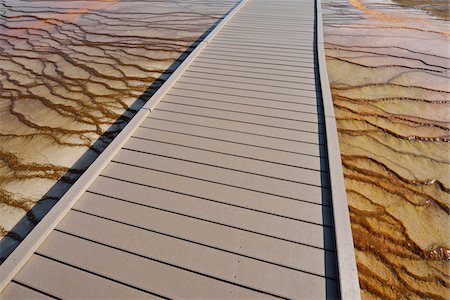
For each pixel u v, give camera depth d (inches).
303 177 79.6
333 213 67.9
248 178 79.7
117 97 132.5
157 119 103.3
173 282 58.1
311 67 134.0
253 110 106.7
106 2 276.7
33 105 128.4
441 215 80.7
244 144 91.4
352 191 87.1
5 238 74.9
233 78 127.1
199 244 64.4
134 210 72.0
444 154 99.7
